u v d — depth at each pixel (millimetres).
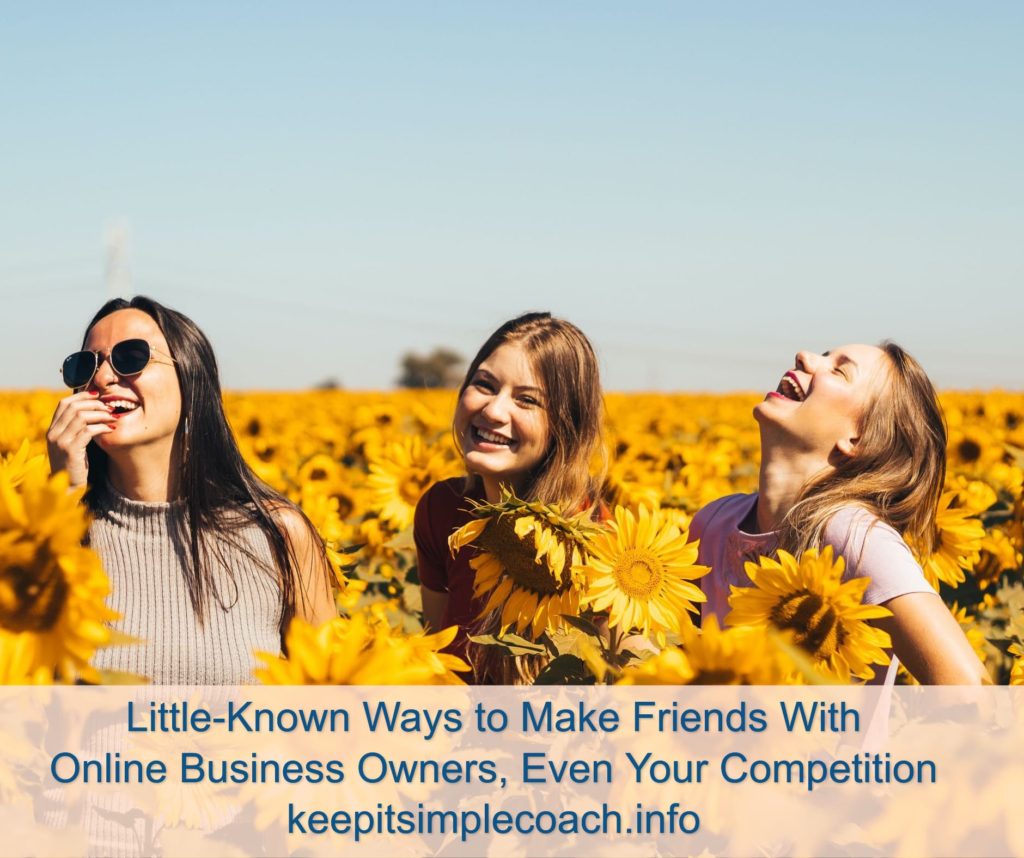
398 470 6078
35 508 1534
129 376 2666
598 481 3311
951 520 3297
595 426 3240
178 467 2746
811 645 2076
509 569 2570
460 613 3367
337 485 7555
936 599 2600
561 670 2277
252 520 2791
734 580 2961
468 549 3379
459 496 3529
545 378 3164
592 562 2377
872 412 2846
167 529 2721
